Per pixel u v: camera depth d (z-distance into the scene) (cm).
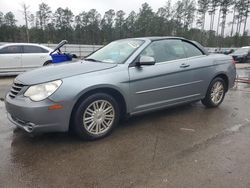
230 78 575
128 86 402
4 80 1022
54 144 371
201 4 5784
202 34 5909
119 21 7019
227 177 286
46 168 306
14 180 281
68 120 355
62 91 345
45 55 1177
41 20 6209
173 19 6397
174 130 428
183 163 317
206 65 520
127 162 320
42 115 338
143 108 431
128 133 414
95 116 380
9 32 6128
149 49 448
